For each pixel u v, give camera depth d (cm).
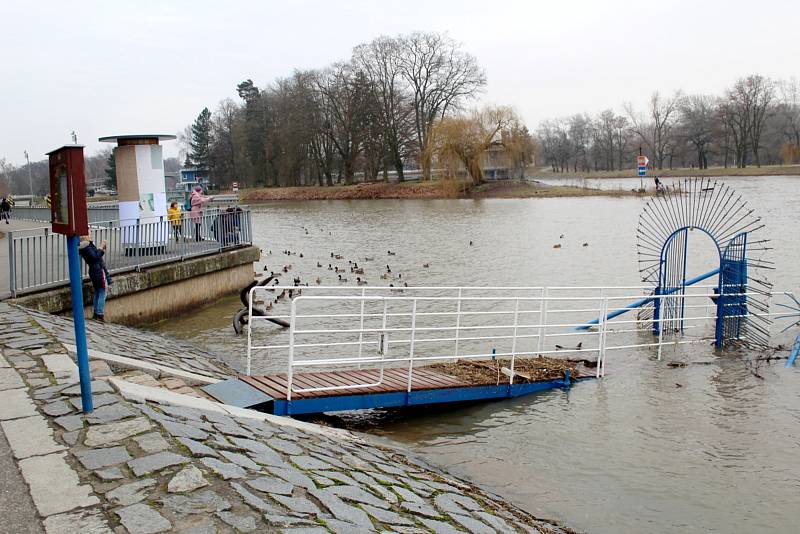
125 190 1931
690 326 1645
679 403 1091
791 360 1308
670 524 716
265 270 2770
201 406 736
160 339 1341
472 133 7800
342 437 844
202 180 11838
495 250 3309
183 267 1761
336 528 471
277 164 10119
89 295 1388
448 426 1001
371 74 8838
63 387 704
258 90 10919
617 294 2131
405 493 633
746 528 707
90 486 479
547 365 1260
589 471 845
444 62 8888
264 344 1499
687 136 11206
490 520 632
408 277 2562
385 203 7606
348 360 975
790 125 11531
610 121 14062
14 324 1024
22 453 534
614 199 6481
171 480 490
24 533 419
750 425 991
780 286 2139
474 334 1616
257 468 555
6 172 14612
